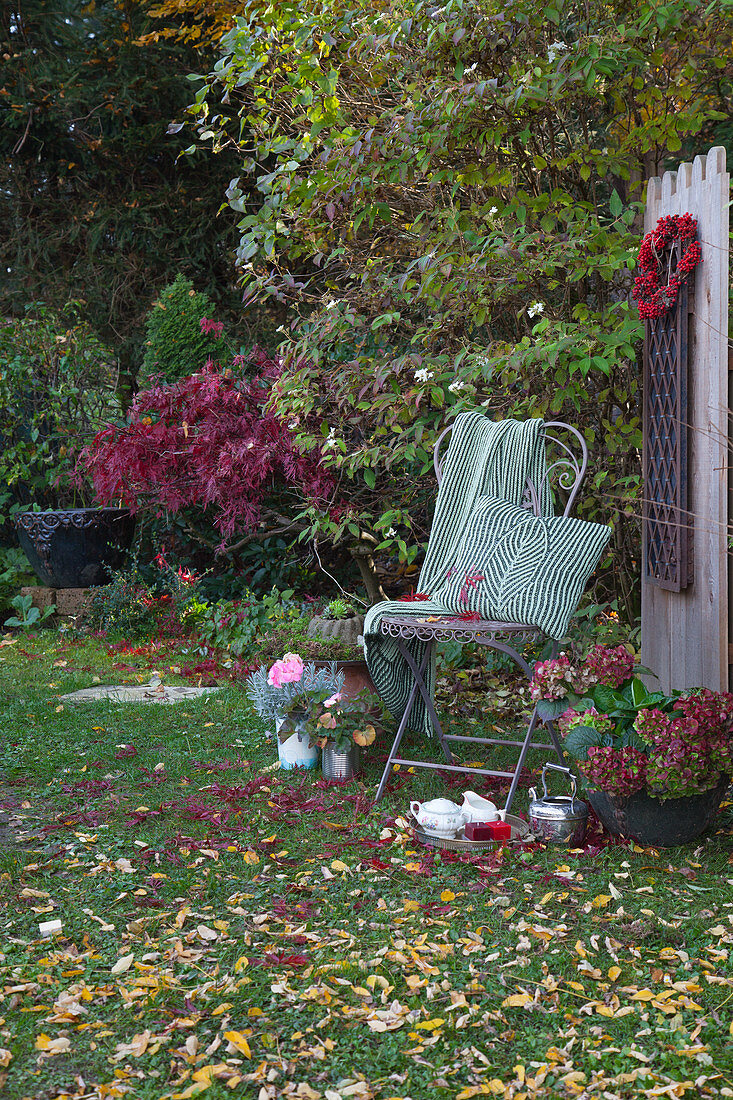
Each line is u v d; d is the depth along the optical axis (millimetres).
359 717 3791
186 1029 2029
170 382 7398
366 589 6379
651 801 2967
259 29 4473
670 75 4844
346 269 5527
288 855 2965
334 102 4441
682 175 3785
